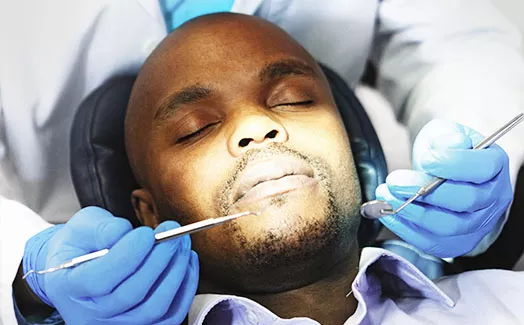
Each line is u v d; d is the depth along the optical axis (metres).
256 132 1.23
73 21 1.55
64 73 1.58
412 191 1.19
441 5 1.83
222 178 1.24
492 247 1.58
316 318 1.27
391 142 1.90
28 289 1.23
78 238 1.10
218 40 1.38
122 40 1.60
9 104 1.57
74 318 1.08
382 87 1.95
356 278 1.21
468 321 1.24
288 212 1.18
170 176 1.30
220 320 1.24
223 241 1.23
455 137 1.21
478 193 1.20
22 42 1.54
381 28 1.87
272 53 1.37
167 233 1.04
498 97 1.63
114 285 1.04
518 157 1.53
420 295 1.31
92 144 1.50
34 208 1.75
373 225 1.50
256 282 1.24
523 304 1.26
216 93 1.32
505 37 1.87
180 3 1.61
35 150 1.65
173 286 1.07
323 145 1.28
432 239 1.27
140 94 1.40
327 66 1.76
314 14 1.72
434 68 1.76
